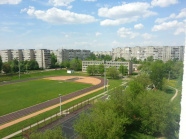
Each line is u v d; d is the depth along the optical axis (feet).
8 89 248.11
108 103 111.96
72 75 441.68
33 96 204.95
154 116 105.70
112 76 380.58
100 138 80.69
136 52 635.66
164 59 555.69
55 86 275.80
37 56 587.68
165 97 115.14
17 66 456.04
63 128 115.44
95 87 269.44
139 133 112.47
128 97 123.54
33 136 68.28
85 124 85.71
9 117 135.33
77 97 201.67
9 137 102.32
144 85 198.39
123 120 98.94
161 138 104.47
